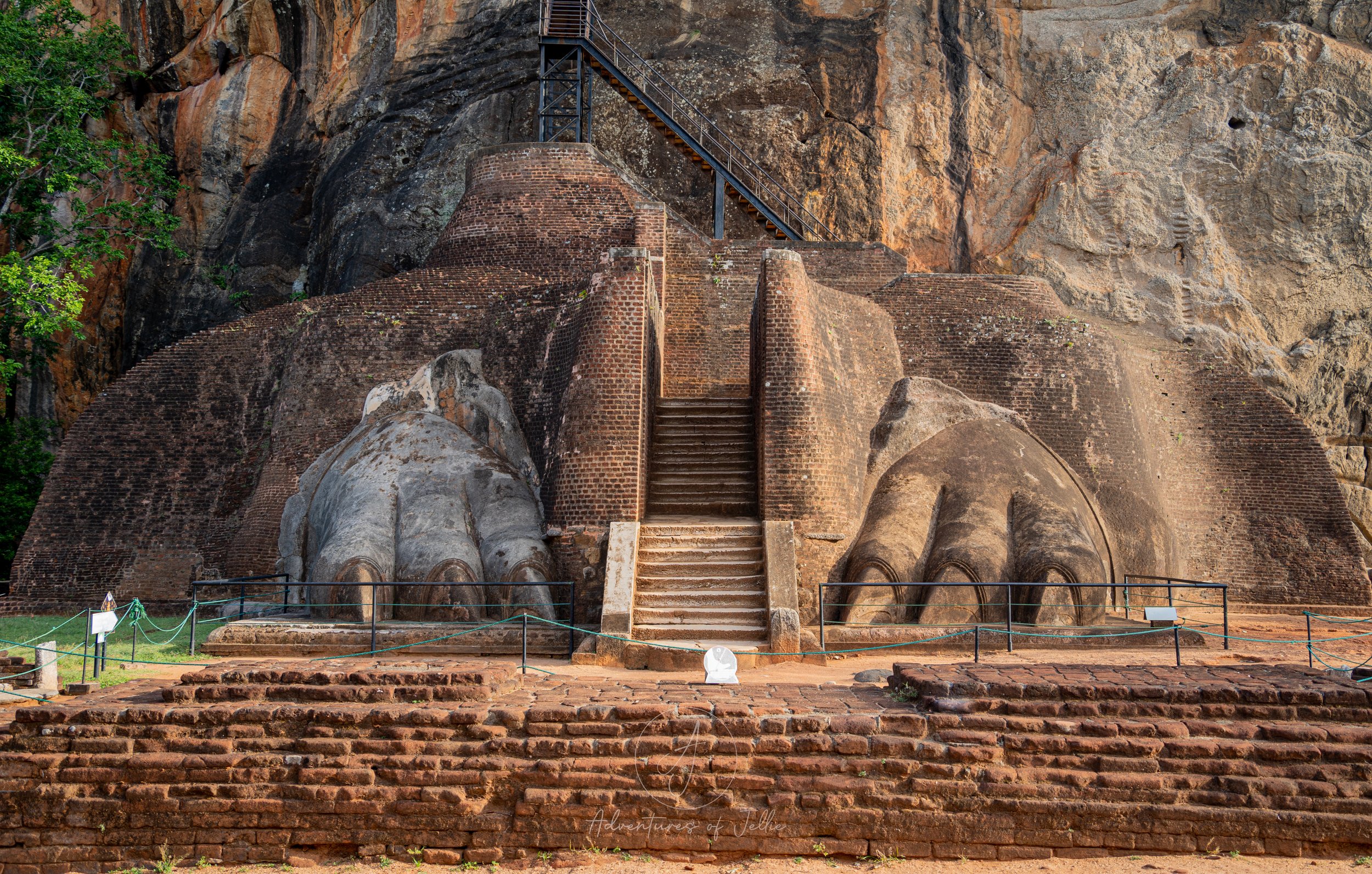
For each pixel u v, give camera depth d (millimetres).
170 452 20062
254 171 31469
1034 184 26906
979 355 18359
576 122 26562
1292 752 7523
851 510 15539
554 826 7410
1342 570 19391
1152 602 17297
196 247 31141
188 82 32344
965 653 13617
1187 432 20344
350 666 9484
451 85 29578
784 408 15281
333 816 7469
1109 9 27375
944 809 7414
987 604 14578
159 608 19219
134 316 30172
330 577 14500
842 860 7320
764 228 26906
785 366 15422
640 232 20594
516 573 14492
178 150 31672
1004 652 13711
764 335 15617
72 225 24734
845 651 12617
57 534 19719
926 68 28219
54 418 29594
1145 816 7316
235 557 18047
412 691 8219
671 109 28391
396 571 14875
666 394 20547
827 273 21500
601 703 8109
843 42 28672
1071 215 25844
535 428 17141
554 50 24953
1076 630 14172
